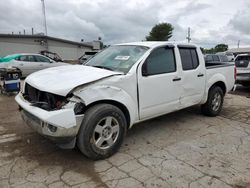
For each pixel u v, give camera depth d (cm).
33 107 310
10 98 759
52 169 307
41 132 300
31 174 294
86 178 288
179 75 429
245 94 885
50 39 3089
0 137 409
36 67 1292
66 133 289
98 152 324
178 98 437
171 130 459
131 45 430
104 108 318
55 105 302
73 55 3416
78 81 308
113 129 337
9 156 340
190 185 278
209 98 527
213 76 521
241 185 280
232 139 419
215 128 475
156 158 341
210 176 297
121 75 342
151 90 382
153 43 415
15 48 2789
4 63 1219
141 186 274
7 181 279
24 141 393
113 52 434
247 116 566
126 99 345
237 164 329
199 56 484
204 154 358
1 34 2648
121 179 287
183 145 389
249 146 390
